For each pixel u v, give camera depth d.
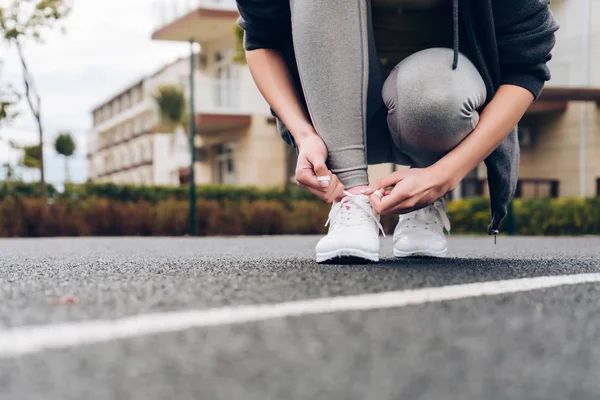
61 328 0.72
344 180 1.50
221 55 13.33
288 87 1.58
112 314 0.80
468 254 2.32
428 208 1.77
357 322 0.77
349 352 0.63
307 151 1.45
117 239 5.69
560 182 10.49
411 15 1.57
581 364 0.61
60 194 8.17
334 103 1.46
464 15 1.43
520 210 8.51
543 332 0.74
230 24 12.51
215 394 0.49
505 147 1.56
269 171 12.26
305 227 8.40
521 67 1.48
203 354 0.62
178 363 0.59
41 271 1.39
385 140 1.67
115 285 1.08
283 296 0.94
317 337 0.69
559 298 0.97
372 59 1.52
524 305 0.90
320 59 1.45
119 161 26.28
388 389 0.51
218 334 0.70
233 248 3.26
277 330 0.72
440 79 1.39
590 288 1.07
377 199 1.43
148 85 18.62
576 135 10.35
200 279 1.15
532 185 10.50
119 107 27.22
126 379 0.53
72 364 0.58
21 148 8.03
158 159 20.58
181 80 14.84
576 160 10.35
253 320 0.77
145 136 22.67
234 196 9.30
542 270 1.34
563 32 10.05
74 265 1.57
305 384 0.52
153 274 1.26
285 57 1.63
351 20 1.44
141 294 0.97
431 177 1.41
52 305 0.87
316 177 1.44
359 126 1.48
